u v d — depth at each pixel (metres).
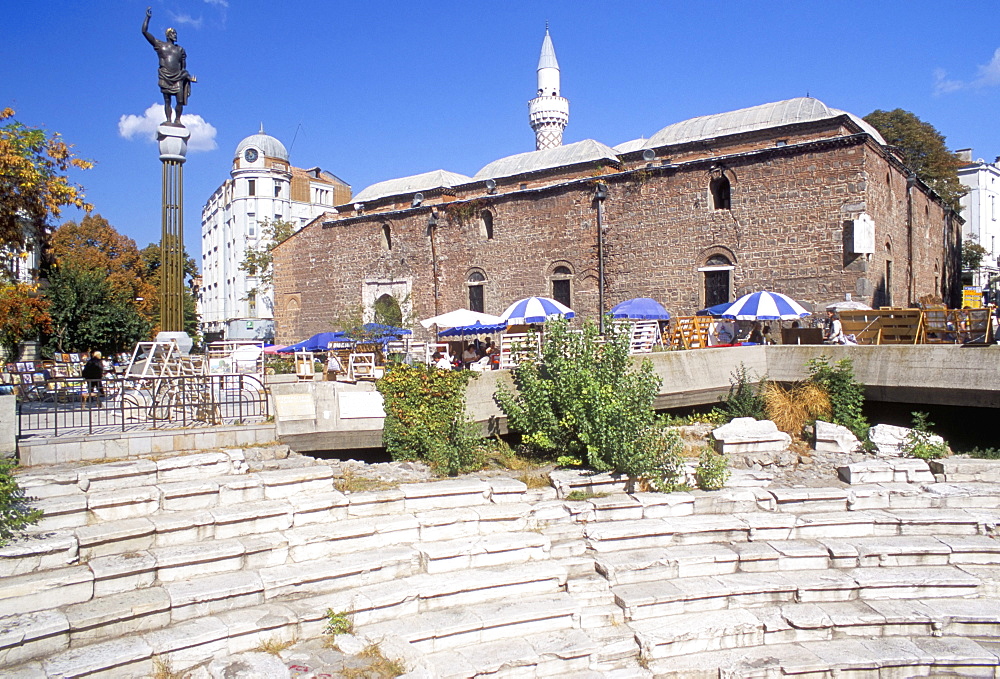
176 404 14.34
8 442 10.96
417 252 40.59
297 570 9.63
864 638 10.55
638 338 21.75
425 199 42.97
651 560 11.20
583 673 9.43
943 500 13.51
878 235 28.08
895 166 30.81
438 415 14.60
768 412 18.55
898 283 31.56
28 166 18.48
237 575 9.40
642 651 9.80
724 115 38.88
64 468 10.95
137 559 9.02
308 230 46.19
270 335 63.75
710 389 19.03
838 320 21.22
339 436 14.32
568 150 42.03
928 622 10.61
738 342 24.91
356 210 46.72
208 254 94.19
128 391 14.50
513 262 36.66
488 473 14.27
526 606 10.05
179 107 18.36
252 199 78.44
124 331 28.20
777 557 11.64
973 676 10.00
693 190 30.56
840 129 33.19
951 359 16.78
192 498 10.46
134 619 8.29
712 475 13.89
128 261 61.88
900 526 12.68
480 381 15.59
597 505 12.35
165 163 18.08
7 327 22.64
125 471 10.70
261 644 8.64
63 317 27.08
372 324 29.20
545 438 14.72
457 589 10.03
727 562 11.49
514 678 9.07
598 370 14.84
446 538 11.20
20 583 8.12
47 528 9.28
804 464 16.34
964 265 64.44
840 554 11.77
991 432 18.05
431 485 12.31
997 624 10.62
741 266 29.25
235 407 15.81
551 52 56.69
